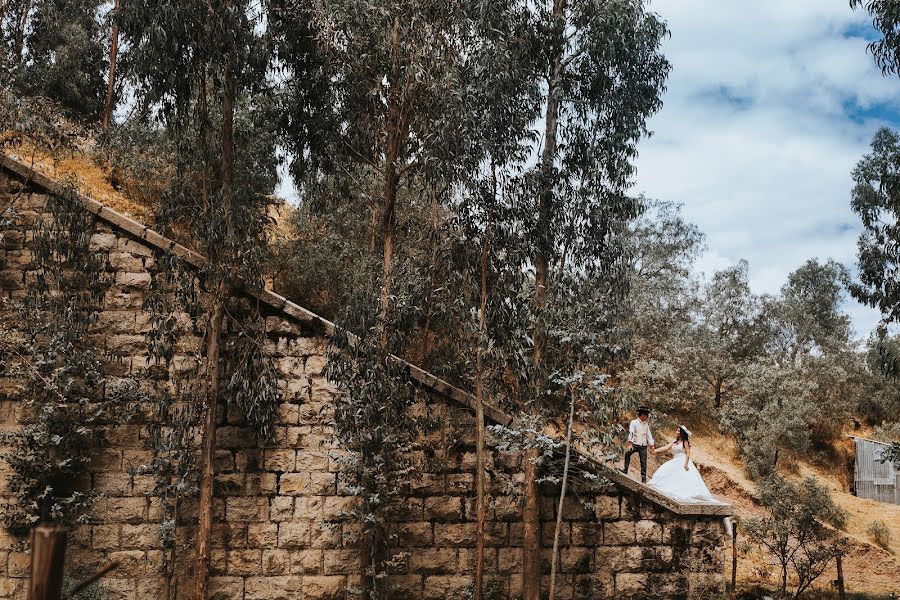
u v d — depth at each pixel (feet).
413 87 50.47
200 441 51.06
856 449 140.56
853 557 94.48
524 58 56.75
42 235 51.65
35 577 9.20
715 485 110.52
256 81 51.24
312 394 51.80
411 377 51.42
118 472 50.70
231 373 51.70
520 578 51.03
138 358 51.93
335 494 51.08
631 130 60.03
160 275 52.44
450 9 50.83
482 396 52.34
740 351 166.50
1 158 52.95
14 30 117.91
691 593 51.34
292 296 85.51
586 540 51.60
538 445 47.44
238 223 48.85
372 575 48.39
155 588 49.67
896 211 74.90
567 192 56.90
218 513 50.65
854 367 172.86
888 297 75.20
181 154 51.44
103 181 86.74
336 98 53.57
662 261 149.38
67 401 50.37
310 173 56.65
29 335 51.13
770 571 78.84
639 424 60.13
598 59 58.65
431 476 51.47
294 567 50.37
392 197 51.93
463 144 49.39
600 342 51.88
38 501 49.29
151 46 47.24
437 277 50.60
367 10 48.80
